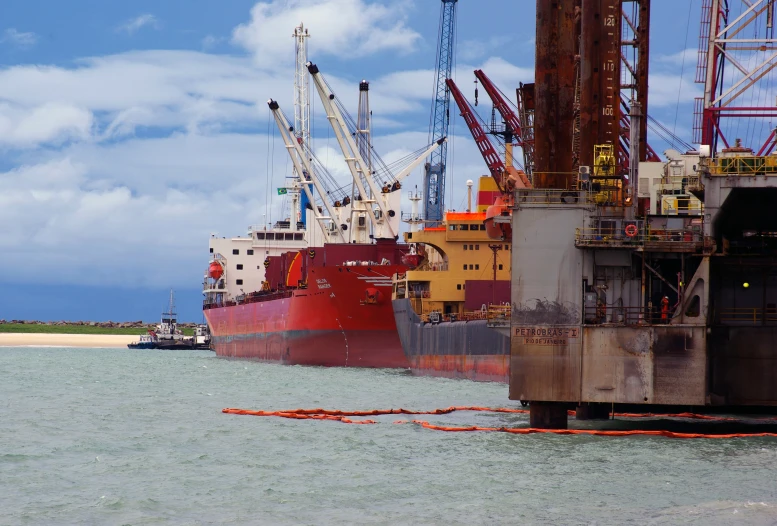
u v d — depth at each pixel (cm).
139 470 4072
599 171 4694
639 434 4759
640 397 4428
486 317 8338
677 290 4516
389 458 4247
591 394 4466
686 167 5391
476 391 7494
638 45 6175
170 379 9669
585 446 4447
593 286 4528
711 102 6356
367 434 4991
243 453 4459
